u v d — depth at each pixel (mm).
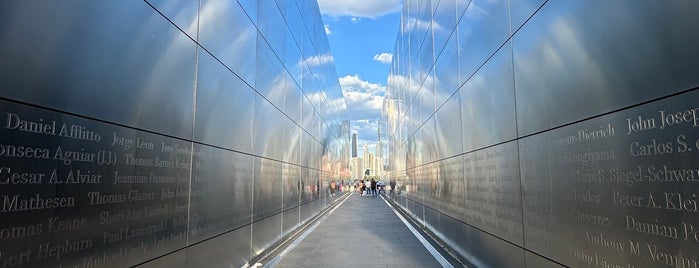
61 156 2734
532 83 4066
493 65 5258
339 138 29469
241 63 6699
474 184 6242
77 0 2918
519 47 4375
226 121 6000
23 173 2424
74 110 2867
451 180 7859
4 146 2301
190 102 4777
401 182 19578
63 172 2748
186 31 4684
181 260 4520
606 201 2852
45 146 2596
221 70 5805
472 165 6336
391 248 8781
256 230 7574
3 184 2285
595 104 2979
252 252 7289
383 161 36469
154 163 3963
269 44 8539
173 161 4355
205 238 5203
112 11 3320
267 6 8398
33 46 2521
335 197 25875
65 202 2758
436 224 9680
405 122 17281
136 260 3607
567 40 3369
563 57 3443
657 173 2361
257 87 7672
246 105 6965
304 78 13570
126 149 3492
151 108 3914
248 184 7090
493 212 5332
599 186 2938
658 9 2340
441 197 8930
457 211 7375
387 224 13602
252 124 7320
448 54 7906
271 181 8789
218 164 5684
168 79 4250
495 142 5219
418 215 13188
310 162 14945
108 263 3201
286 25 10500
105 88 3217
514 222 4598
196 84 4949
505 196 4883
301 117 12961
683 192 2168
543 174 3850
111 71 3295
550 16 3660
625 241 2645
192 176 4832
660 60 2332
